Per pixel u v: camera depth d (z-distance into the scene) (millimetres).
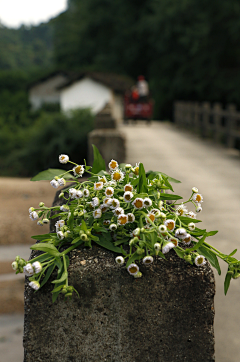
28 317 1242
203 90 26844
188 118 16031
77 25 45594
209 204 5059
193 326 1277
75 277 1237
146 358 1286
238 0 23266
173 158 8461
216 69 25688
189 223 1369
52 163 14062
